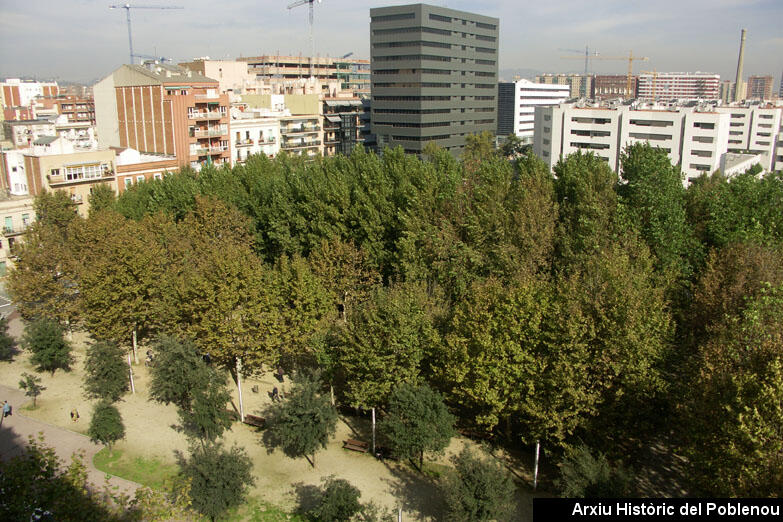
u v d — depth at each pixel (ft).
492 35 606.14
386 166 221.25
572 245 161.38
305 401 121.49
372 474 122.31
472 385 124.57
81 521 83.66
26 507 80.12
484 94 610.65
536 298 127.34
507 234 166.30
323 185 211.20
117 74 347.36
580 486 100.42
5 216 255.70
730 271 138.10
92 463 125.59
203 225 212.43
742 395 93.30
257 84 519.19
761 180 184.44
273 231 215.92
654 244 158.30
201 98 329.52
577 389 112.27
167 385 136.67
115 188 296.10
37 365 169.99
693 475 103.76
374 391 127.95
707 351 108.78
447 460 125.70
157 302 170.09
